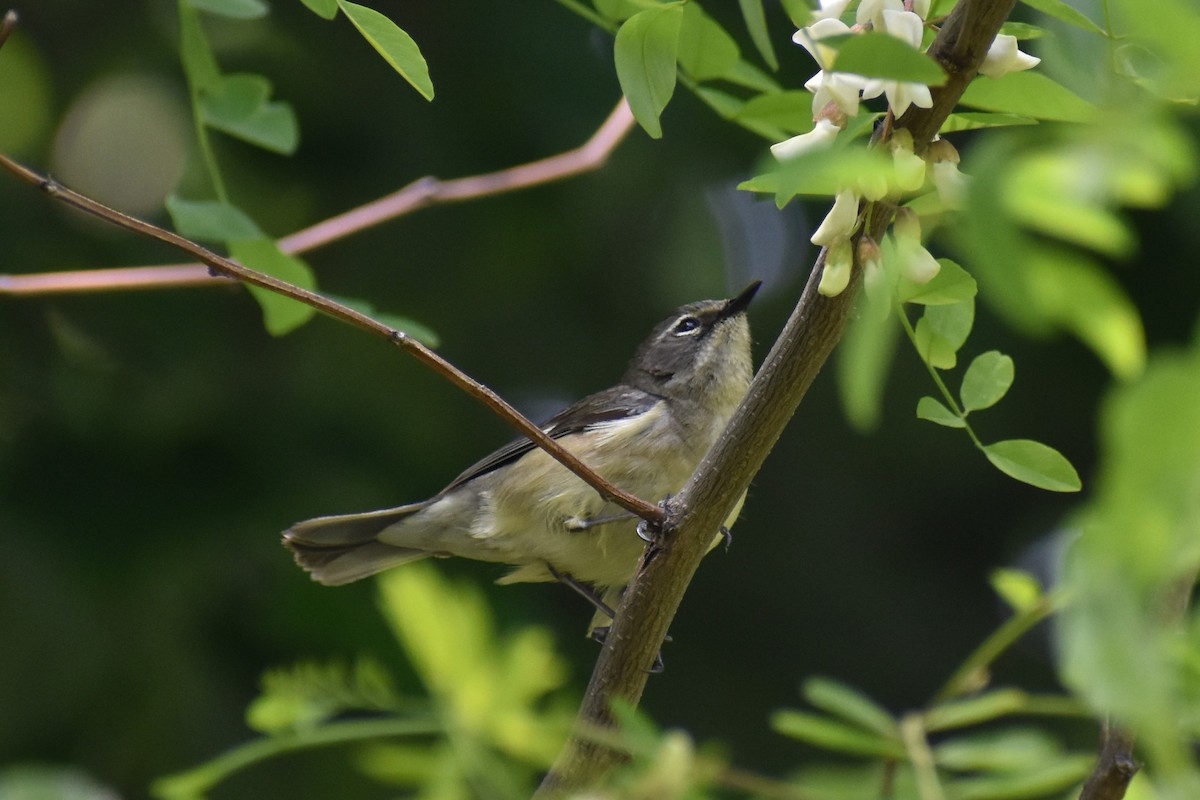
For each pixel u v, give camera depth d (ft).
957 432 47.85
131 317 42.04
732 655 49.44
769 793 13.70
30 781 12.49
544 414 46.32
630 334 47.24
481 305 45.85
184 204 21.76
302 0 17.07
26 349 41.50
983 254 8.27
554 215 44.14
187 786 15.21
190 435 40.83
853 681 49.39
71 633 37.73
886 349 9.83
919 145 14.52
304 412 42.39
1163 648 9.00
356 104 43.29
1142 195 9.02
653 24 16.21
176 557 39.45
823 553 50.80
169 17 44.68
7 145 44.34
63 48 44.45
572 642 44.52
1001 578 19.26
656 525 19.38
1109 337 9.17
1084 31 12.25
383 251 44.37
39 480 39.50
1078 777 15.74
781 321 46.88
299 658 39.17
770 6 39.65
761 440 18.78
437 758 12.36
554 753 12.38
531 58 43.24
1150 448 7.24
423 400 44.21
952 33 14.51
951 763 15.85
